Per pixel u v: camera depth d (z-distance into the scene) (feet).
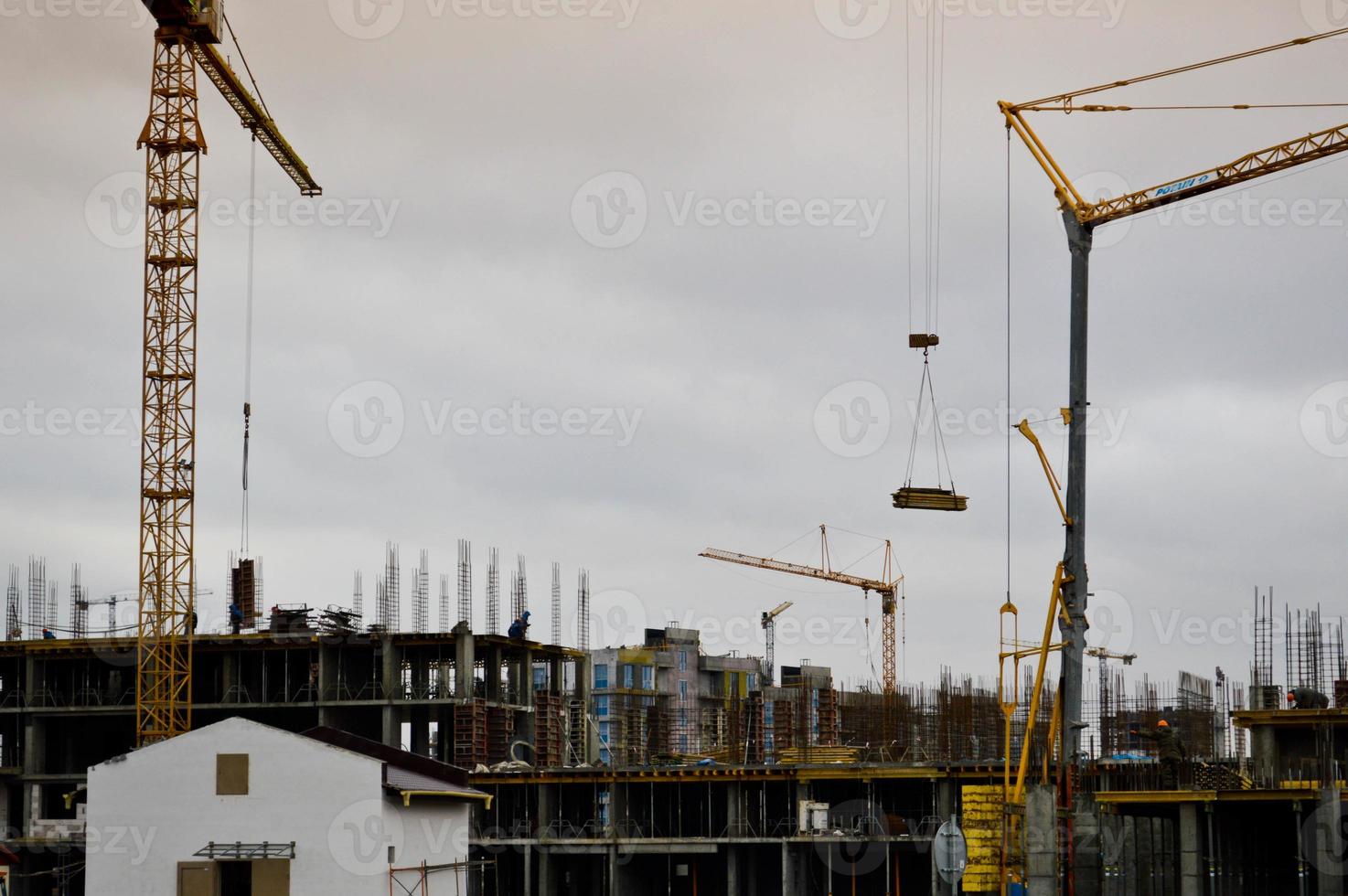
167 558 607.78
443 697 653.71
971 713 631.56
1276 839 508.94
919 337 512.22
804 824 572.10
